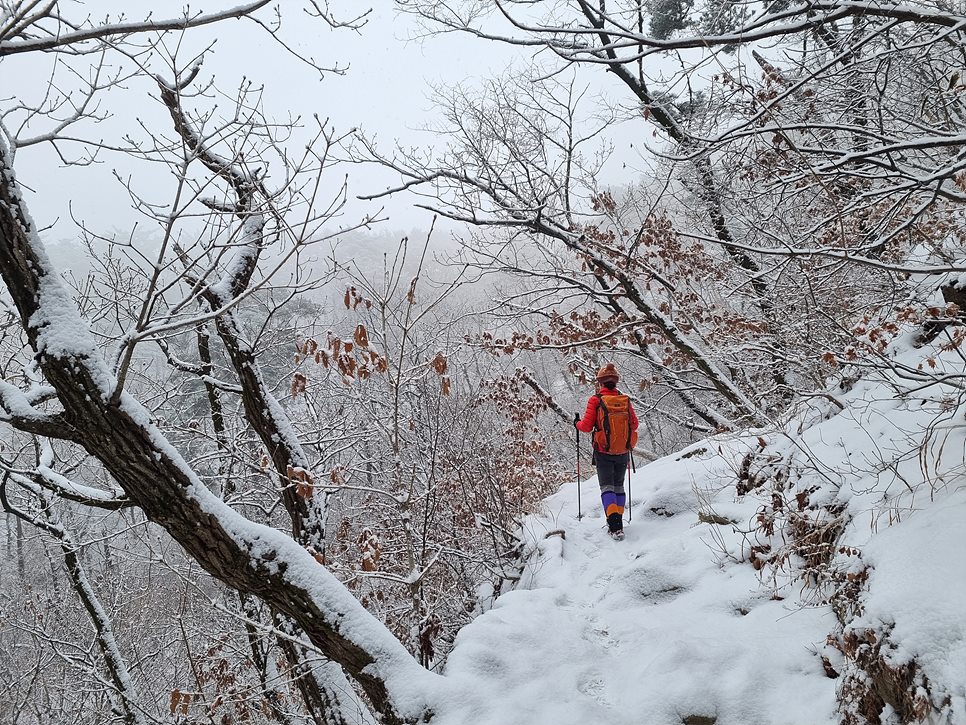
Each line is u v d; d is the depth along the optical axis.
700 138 4.05
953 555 3.15
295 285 5.03
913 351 6.07
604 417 6.84
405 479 6.88
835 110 5.73
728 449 7.34
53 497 7.43
